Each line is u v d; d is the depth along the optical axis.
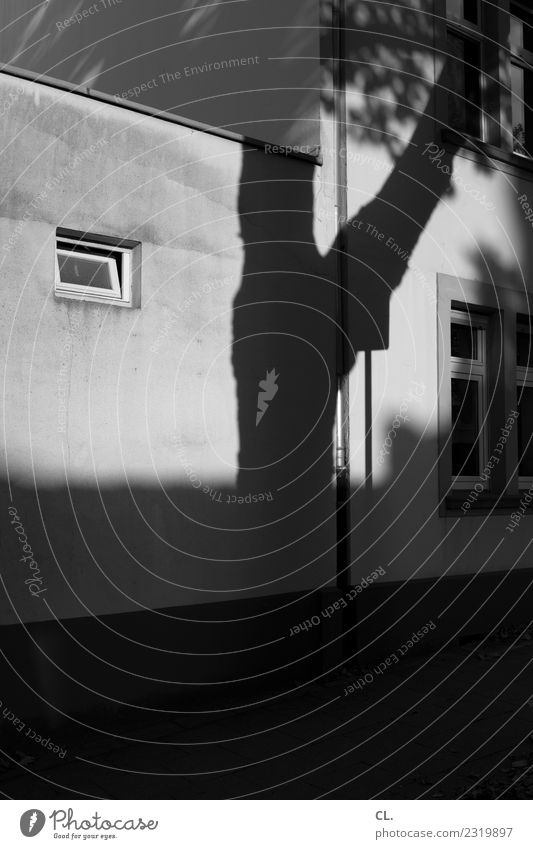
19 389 5.70
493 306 8.93
